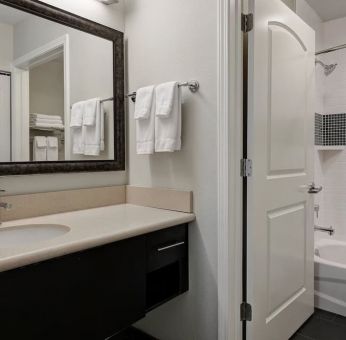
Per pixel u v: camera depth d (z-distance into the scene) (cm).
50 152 156
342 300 208
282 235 173
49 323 99
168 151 158
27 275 93
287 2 225
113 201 183
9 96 142
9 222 137
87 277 109
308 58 195
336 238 281
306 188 196
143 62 180
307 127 196
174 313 169
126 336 183
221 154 145
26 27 147
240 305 152
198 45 154
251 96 148
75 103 166
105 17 180
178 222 147
